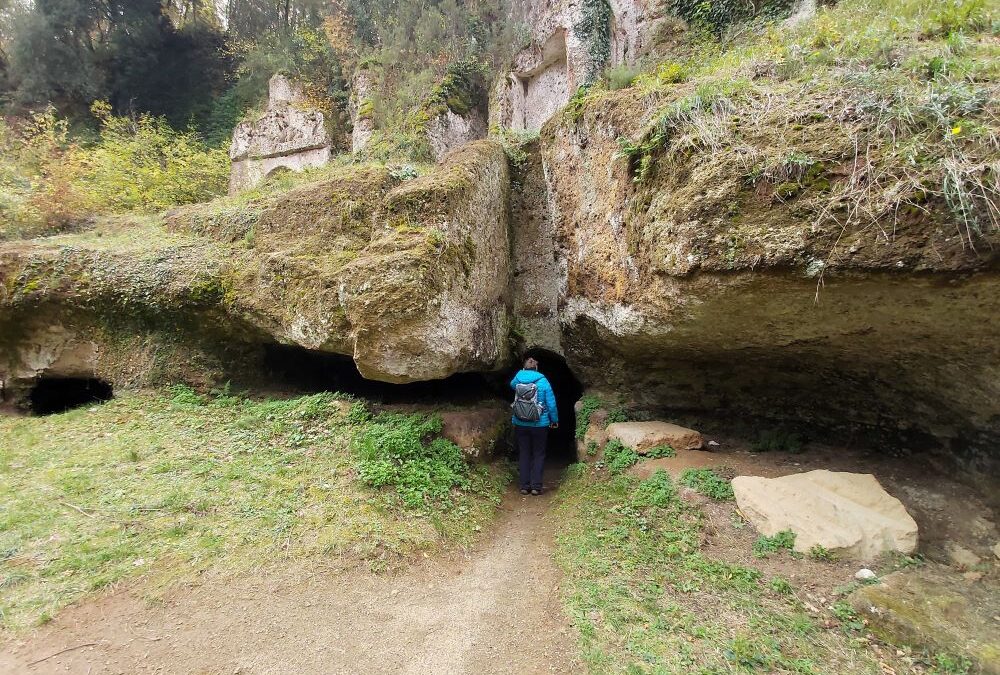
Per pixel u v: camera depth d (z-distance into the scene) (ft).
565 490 18.71
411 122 37.45
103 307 22.79
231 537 12.71
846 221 10.51
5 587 10.44
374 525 13.76
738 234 11.80
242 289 21.57
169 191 39.19
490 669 9.56
